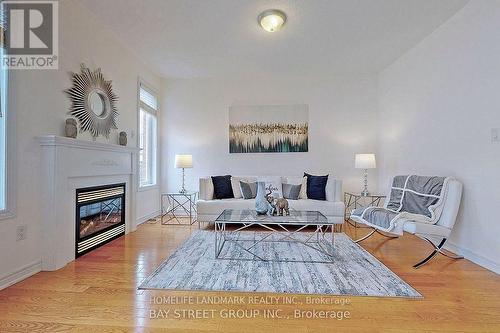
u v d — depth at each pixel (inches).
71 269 97.7
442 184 112.5
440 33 127.8
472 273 95.8
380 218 118.0
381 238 141.3
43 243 96.5
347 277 91.6
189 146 205.9
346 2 109.5
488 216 100.9
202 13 117.7
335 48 152.0
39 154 95.5
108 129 136.1
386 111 182.2
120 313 69.3
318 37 138.9
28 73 90.9
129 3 111.5
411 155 152.7
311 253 116.0
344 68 184.4
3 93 82.9
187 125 205.9
